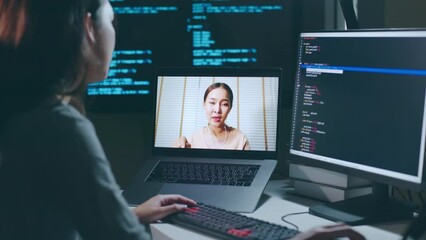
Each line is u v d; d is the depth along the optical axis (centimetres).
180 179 175
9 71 101
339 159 156
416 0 175
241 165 178
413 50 137
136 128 210
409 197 171
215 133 185
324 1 207
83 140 99
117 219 100
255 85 184
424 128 133
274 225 132
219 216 141
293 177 177
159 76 192
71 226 104
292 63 208
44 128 99
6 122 101
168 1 206
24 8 102
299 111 170
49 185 99
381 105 144
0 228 100
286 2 206
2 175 100
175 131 188
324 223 146
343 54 156
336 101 157
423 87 134
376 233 138
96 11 116
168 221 145
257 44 208
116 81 208
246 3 206
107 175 101
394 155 141
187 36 208
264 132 181
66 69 105
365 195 165
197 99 188
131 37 206
